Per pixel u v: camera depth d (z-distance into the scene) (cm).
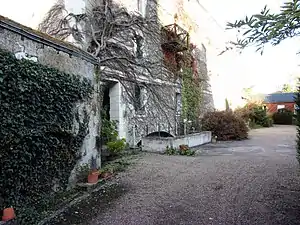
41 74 448
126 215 407
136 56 1167
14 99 394
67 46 533
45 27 990
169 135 1216
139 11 1240
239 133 1551
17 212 392
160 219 389
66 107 512
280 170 690
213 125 1566
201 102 1797
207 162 820
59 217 401
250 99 2669
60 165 500
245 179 601
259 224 364
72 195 499
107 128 895
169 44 1408
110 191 529
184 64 1587
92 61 623
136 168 725
